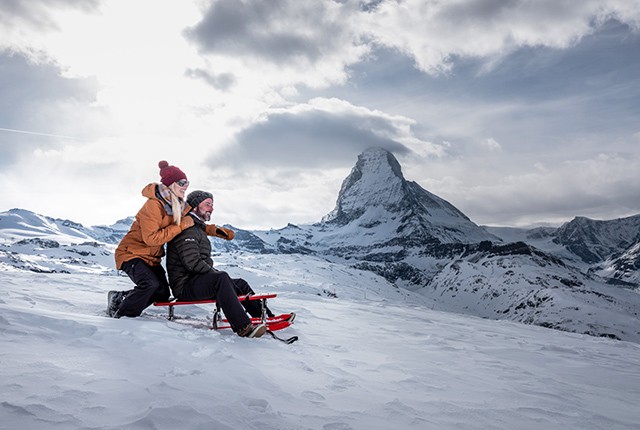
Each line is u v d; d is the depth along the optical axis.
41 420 2.35
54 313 4.83
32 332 3.92
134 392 2.86
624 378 6.11
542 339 10.23
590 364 7.08
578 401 4.49
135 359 3.61
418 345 6.98
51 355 3.41
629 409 4.46
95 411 2.53
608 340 11.62
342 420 3.03
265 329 5.35
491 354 7.04
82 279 12.98
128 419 2.48
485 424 3.39
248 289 6.18
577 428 3.58
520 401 4.18
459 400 3.99
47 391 2.71
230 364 3.89
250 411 2.86
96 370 3.21
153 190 5.49
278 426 2.73
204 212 5.83
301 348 5.28
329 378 4.13
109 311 5.71
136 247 5.69
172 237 5.47
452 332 9.36
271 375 3.91
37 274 13.91
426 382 4.54
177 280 5.62
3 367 3.00
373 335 7.47
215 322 5.61
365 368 4.83
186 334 4.75
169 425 2.45
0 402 2.45
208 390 3.12
